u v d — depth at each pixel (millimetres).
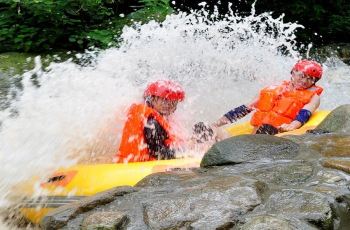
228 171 4660
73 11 12266
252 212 3715
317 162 4602
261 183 4117
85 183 5984
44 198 5914
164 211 3822
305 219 3572
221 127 8234
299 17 18359
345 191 3990
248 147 5059
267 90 8266
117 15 13969
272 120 7992
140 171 6031
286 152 5023
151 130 6777
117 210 4012
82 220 3971
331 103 11406
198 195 3959
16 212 5930
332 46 18328
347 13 19859
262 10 17984
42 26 12117
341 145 5078
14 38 11883
